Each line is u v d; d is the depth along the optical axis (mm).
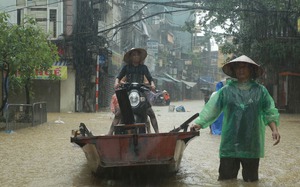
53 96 22250
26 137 11141
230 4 20984
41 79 21500
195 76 60312
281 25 21797
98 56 22781
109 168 5504
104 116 19453
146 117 6219
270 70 25359
